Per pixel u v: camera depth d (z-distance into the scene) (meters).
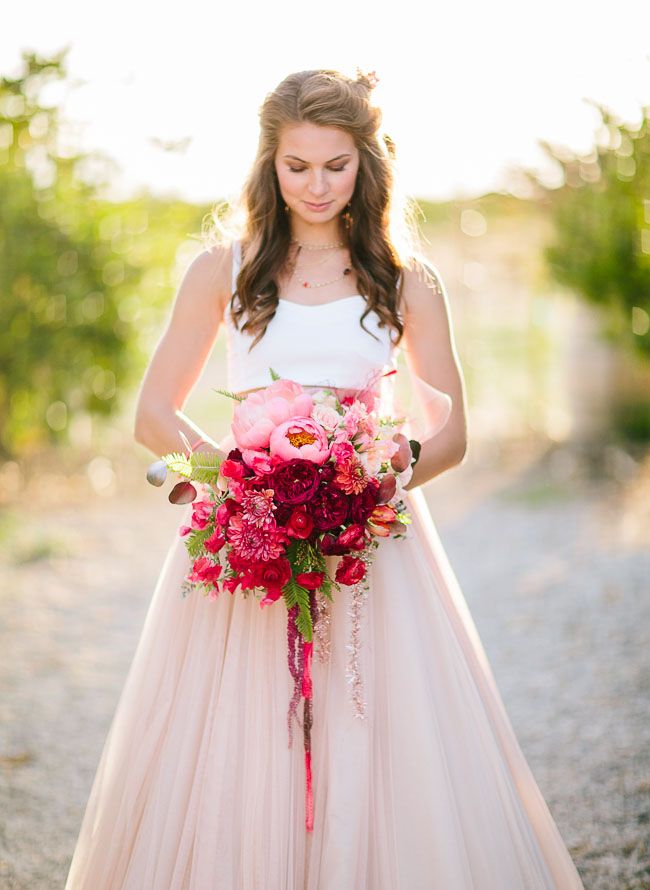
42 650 4.78
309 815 2.05
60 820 3.15
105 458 9.19
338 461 1.95
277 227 2.29
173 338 2.34
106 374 8.56
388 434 2.04
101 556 6.60
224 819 2.04
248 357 2.27
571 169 8.70
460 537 6.95
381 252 2.29
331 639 2.13
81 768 3.52
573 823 3.05
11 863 2.88
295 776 2.07
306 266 2.31
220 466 1.99
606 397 9.78
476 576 5.94
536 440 9.98
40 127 8.00
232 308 2.29
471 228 10.02
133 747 2.15
